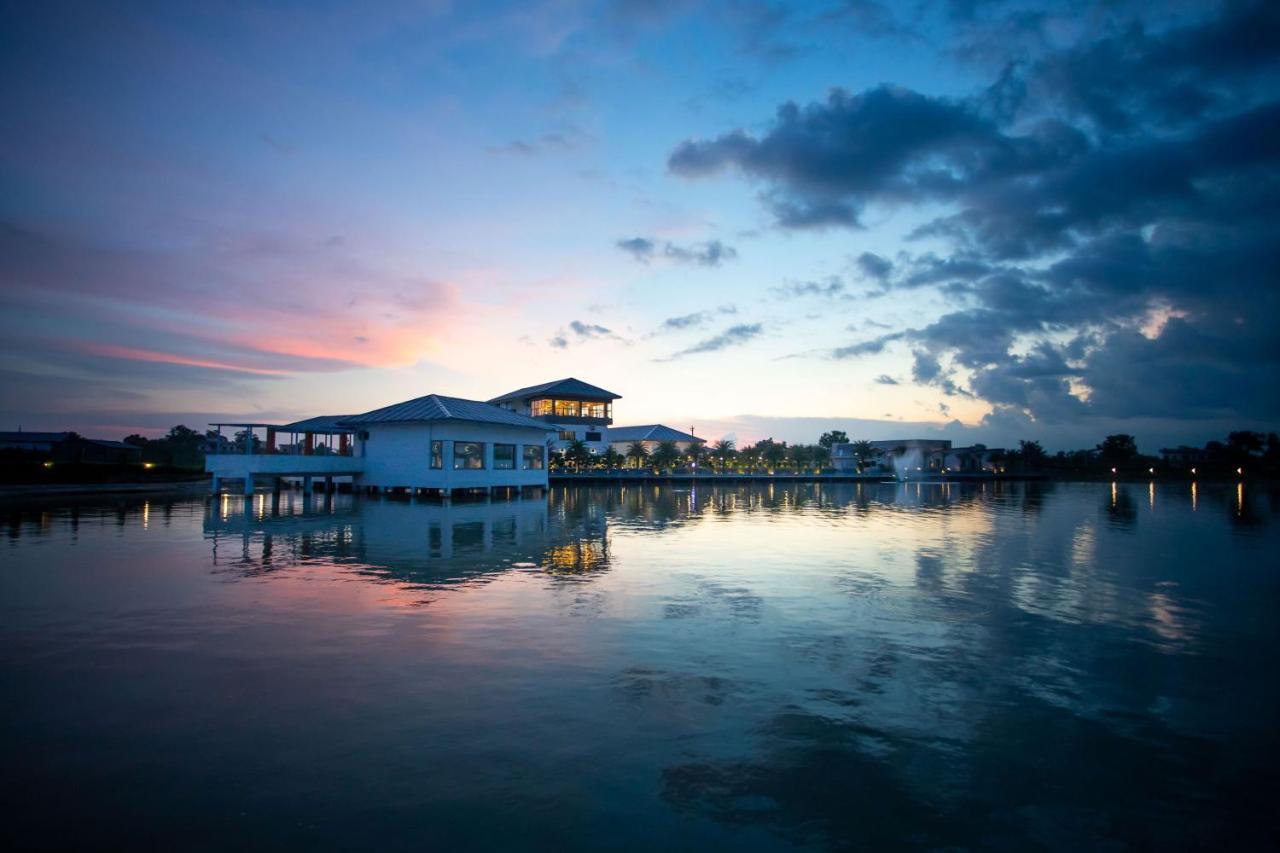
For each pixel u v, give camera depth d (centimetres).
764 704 705
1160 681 793
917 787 544
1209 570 1545
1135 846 472
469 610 1073
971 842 472
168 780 532
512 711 674
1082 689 765
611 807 504
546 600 1154
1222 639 964
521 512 2941
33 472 4134
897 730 648
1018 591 1291
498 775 548
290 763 562
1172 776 570
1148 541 2112
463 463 3906
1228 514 3241
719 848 456
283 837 459
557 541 1928
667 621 1029
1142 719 684
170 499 3519
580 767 564
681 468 9469
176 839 455
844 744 616
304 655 838
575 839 463
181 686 731
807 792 531
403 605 1099
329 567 1449
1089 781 560
